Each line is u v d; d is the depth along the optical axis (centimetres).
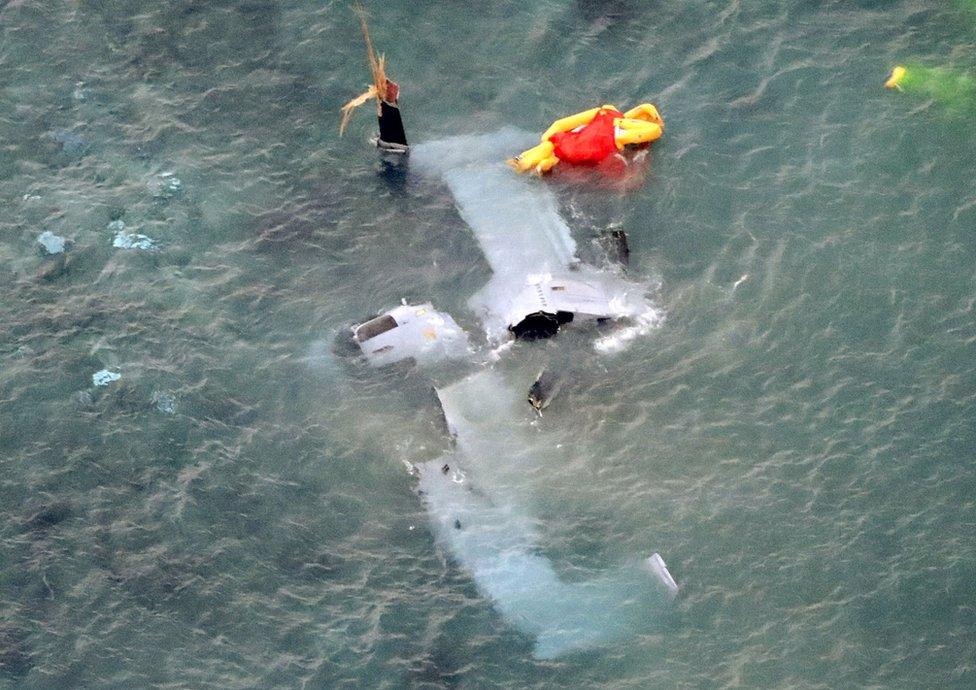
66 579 8381
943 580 8306
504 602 8306
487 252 10338
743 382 9450
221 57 11794
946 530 8569
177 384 9475
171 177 10869
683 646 8081
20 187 10744
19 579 8369
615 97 11438
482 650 8081
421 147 11125
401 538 8650
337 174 10950
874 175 10694
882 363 9512
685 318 9875
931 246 10200
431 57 11794
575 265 10181
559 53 11775
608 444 9119
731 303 9938
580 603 8294
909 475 8856
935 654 7981
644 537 8606
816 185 10656
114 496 8825
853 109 11162
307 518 8750
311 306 10038
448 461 9031
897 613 8181
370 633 8156
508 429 9212
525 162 10806
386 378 9556
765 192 10638
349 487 8925
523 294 9875
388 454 9094
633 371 9550
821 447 9050
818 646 8044
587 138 10806
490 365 9612
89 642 8088
